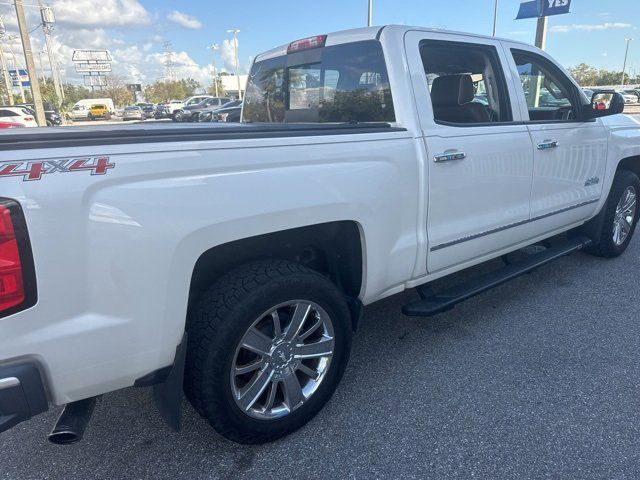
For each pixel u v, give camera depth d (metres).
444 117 3.50
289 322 2.41
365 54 3.11
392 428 2.62
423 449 2.46
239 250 2.45
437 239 3.06
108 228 1.77
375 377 3.10
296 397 2.51
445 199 3.05
